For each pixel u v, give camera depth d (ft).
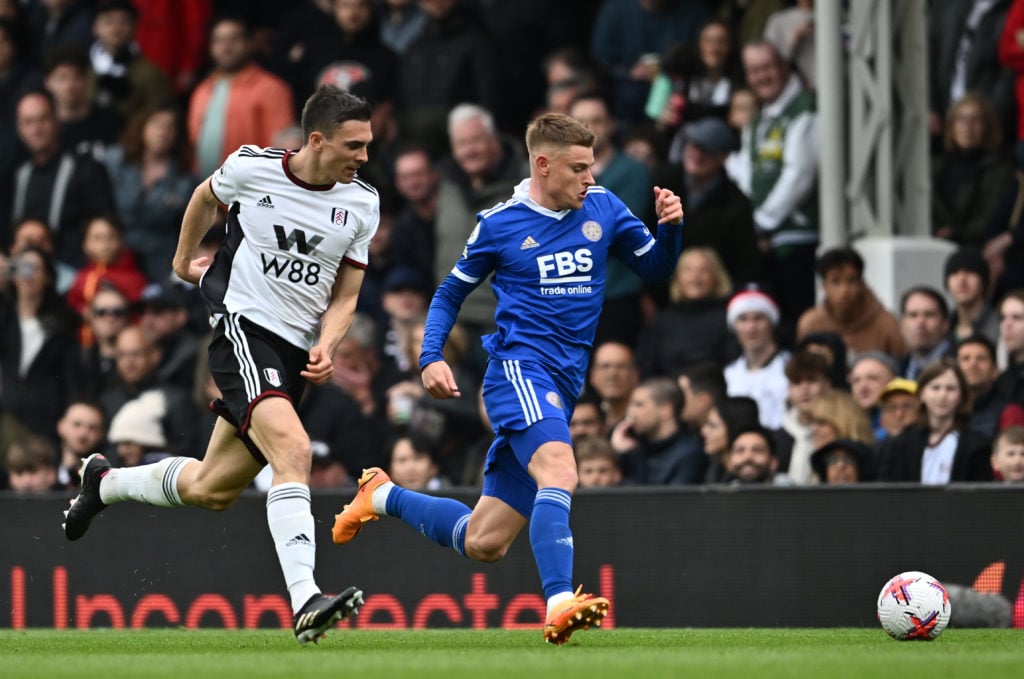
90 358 137.08
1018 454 95.81
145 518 101.19
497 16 153.89
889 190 120.78
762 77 129.49
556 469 66.54
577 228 69.87
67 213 147.95
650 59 145.18
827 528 92.89
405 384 122.83
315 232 69.26
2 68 160.45
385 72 147.84
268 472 116.47
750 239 125.70
